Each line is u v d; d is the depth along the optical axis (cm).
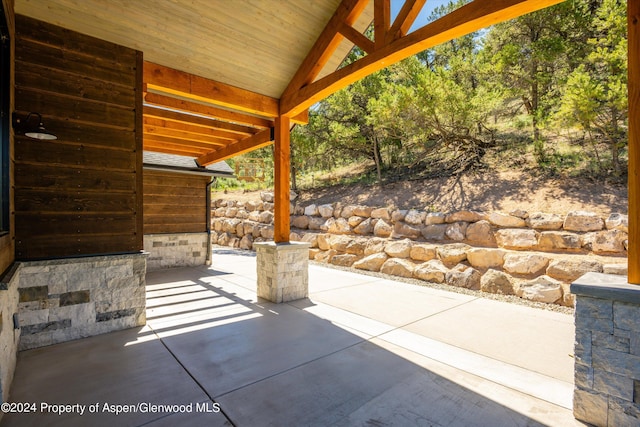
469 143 936
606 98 584
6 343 242
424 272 643
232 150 709
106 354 311
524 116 933
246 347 328
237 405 228
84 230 356
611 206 585
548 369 283
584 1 738
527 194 710
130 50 386
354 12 409
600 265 488
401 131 948
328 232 970
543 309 464
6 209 273
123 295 380
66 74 344
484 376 270
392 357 305
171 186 838
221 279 682
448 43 1128
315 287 591
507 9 258
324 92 444
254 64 459
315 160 1216
